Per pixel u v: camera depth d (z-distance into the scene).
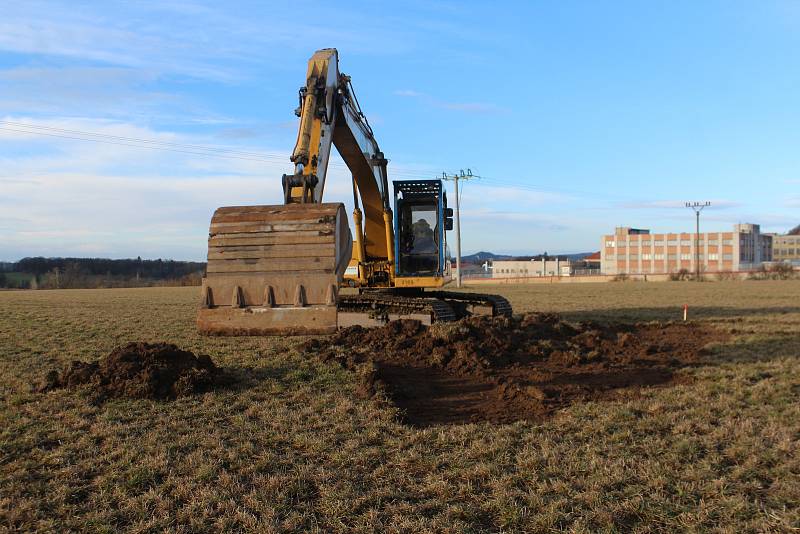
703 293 39.25
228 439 7.17
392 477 5.95
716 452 6.45
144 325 19.70
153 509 5.28
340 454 6.54
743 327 18.25
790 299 32.03
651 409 8.23
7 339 15.95
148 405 8.68
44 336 16.56
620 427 7.46
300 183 9.77
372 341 13.38
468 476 5.91
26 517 5.09
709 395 9.16
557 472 5.98
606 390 9.58
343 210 8.55
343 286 16.22
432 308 14.72
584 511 5.09
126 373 9.41
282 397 9.20
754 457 6.23
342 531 4.82
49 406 8.53
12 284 89.44
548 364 11.74
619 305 28.33
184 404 8.70
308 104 10.95
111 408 8.46
